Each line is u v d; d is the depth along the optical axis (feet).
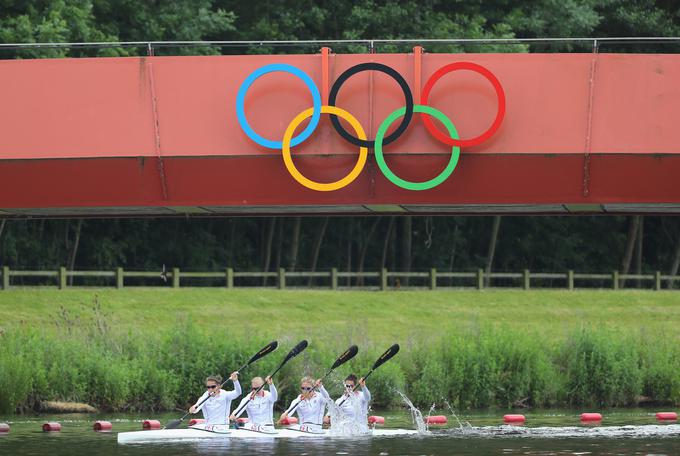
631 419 347.77
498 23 621.72
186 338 379.96
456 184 266.57
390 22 599.98
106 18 575.38
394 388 380.99
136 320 469.57
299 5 615.98
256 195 269.85
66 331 400.67
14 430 302.25
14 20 496.64
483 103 261.85
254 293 527.81
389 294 553.64
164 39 583.58
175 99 267.18
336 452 249.96
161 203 271.28
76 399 360.48
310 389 297.33
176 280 525.75
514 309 549.95
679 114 262.26
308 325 487.20
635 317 554.05
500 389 392.88
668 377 407.44
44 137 268.62
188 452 249.55
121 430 303.48
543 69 263.08
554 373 401.49
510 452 251.39
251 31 615.57
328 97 263.08
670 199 266.57
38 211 290.97
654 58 262.67
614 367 400.06
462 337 409.28
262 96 264.31
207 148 266.16
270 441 275.80
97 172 269.85
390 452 250.16
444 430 304.09
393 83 262.88
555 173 264.93
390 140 260.42
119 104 268.21
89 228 638.12
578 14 624.18
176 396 368.27
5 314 455.63
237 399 369.09
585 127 262.67
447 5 633.20
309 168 265.13
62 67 269.03
